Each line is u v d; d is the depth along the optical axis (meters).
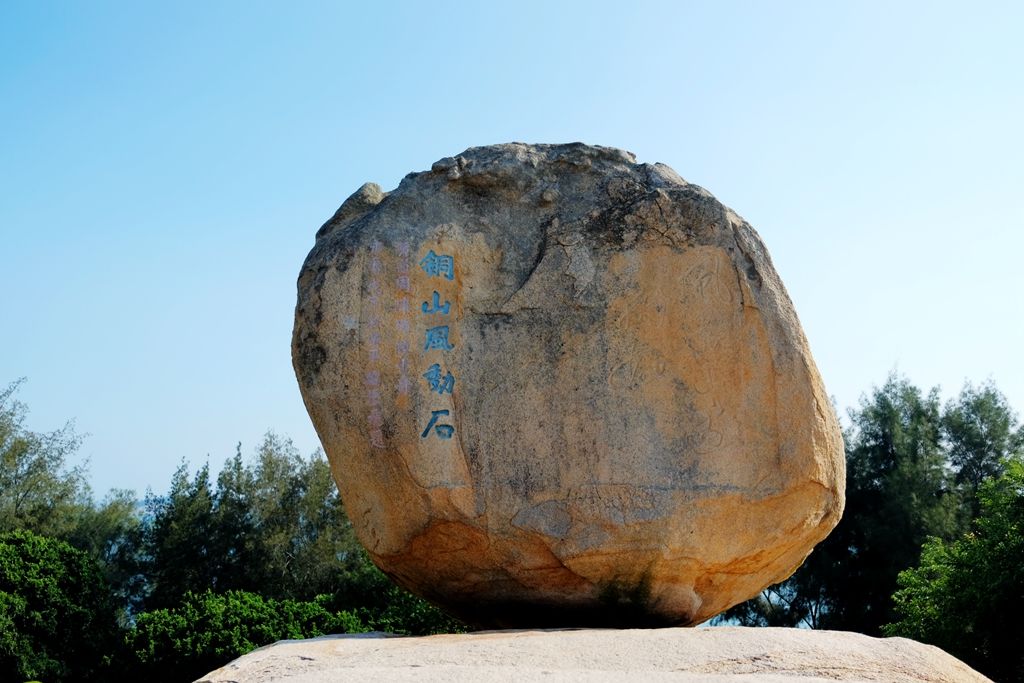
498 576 6.29
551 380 6.27
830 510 6.08
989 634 12.33
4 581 13.20
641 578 6.00
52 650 13.23
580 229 6.52
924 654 4.91
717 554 6.00
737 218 6.38
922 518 19.59
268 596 20.66
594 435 6.12
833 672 4.57
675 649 4.75
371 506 6.39
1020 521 12.34
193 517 21.69
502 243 6.63
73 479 22.02
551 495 6.08
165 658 12.66
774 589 21.70
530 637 5.00
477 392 6.30
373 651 4.93
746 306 6.12
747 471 5.95
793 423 5.93
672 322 6.22
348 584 18.91
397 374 6.39
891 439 21.56
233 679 4.73
